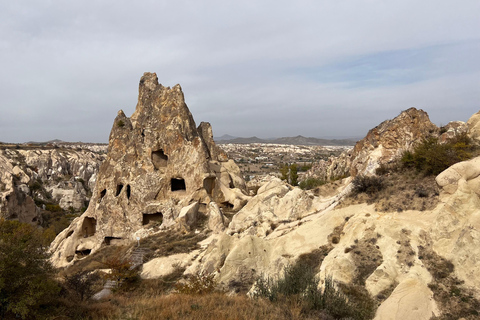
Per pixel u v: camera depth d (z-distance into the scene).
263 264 21.12
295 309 13.25
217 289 19.91
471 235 15.73
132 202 43.59
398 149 28.58
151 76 48.84
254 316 12.61
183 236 34.69
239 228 29.89
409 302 14.95
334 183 31.19
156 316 13.41
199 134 49.00
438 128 29.44
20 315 13.02
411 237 17.81
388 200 21.36
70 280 20.98
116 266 26.02
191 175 42.72
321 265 19.09
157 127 45.62
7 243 13.50
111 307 15.49
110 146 46.75
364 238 19.16
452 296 14.70
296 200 28.48
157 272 27.34
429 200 19.50
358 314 14.66
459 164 18.92
